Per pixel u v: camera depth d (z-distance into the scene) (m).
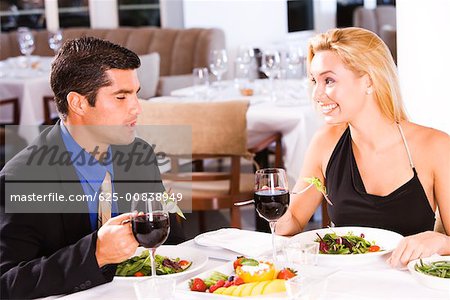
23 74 7.79
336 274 2.46
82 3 10.34
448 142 2.98
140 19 10.12
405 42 3.90
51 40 8.73
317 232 2.80
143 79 7.56
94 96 2.65
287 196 2.55
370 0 10.37
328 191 3.16
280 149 5.60
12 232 2.60
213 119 4.93
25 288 2.44
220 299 2.23
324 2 10.12
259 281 2.32
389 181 3.02
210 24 9.41
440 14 3.73
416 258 2.50
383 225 3.02
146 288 2.15
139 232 2.29
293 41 9.73
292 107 5.62
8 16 10.58
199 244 2.81
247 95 6.21
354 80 2.88
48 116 7.58
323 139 3.22
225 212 6.58
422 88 3.87
